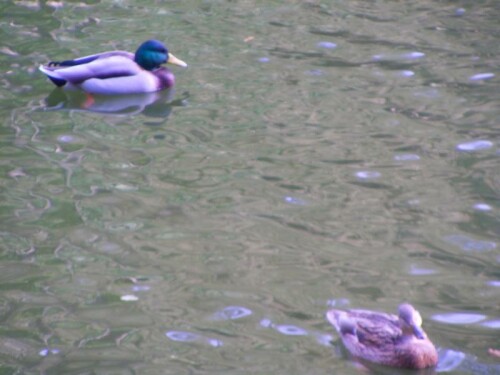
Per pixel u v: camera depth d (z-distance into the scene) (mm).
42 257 12164
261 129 16281
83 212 13352
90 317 10844
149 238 12641
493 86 17969
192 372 9750
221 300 11156
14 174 14539
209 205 13562
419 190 13945
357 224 12984
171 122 16734
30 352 10164
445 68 18938
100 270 11852
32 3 23078
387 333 10117
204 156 15242
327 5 23172
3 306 11047
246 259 12109
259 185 14195
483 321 10656
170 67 19312
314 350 10188
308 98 17578
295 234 12727
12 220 13102
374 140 15734
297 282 11539
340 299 11148
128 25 21781
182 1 23531
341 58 19594
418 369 9812
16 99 17781
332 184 14195
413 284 11461
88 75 18109
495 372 9734
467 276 11617
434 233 12695
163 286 11484
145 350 10180
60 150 15477
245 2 23453
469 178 14289
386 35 20922
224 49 20250
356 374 9781
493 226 12836
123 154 15359
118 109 17469
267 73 18875
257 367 9852
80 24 21781
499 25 21469
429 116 16672
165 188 14117
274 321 10719
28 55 19828
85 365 9906
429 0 23500
